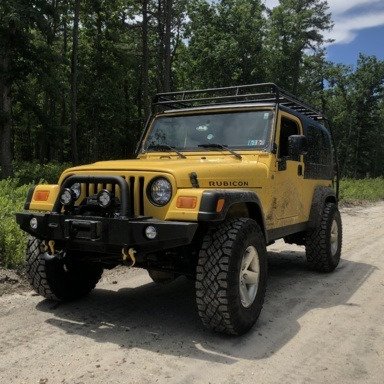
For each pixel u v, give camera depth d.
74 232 3.81
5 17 18.81
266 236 4.41
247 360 3.46
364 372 3.32
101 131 36.78
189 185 3.83
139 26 33.72
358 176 56.94
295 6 41.38
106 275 6.09
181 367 3.32
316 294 5.38
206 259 3.72
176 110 5.56
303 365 3.41
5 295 4.92
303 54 42.53
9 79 20.83
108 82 33.25
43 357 3.46
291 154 4.88
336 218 6.67
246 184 4.49
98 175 3.95
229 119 5.23
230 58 34.66
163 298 5.08
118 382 3.08
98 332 3.99
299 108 6.22
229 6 36.44
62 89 22.91
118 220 3.63
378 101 55.31
